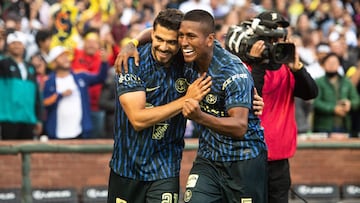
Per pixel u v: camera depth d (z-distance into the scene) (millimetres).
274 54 11227
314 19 27391
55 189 16750
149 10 24328
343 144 18188
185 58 10172
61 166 16812
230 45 11531
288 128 12109
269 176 12172
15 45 17594
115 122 10820
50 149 16766
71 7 21797
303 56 21547
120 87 10367
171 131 10734
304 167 17969
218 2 25094
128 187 10906
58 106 18000
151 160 10789
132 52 10445
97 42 19297
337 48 22562
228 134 10258
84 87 18219
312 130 19094
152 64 10453
